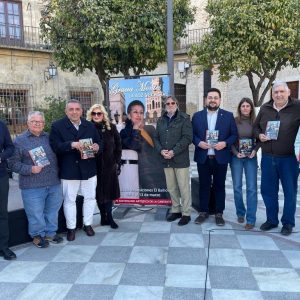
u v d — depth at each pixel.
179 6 8.86
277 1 8.70
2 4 14.63
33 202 4.55
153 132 5.71
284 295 3.38
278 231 5.05
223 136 5.13
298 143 4.59
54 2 8.48
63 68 9.28
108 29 8.04
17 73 14.86
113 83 5.79
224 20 9.01
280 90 4.66
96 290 3.53
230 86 14.91
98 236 5.00
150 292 3.47
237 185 5.36
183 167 5.30
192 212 6.06
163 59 9.21
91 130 4.80
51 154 4.63
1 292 3.53
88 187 4.93
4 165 4.20
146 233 5.07
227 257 4.22
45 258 4.30
